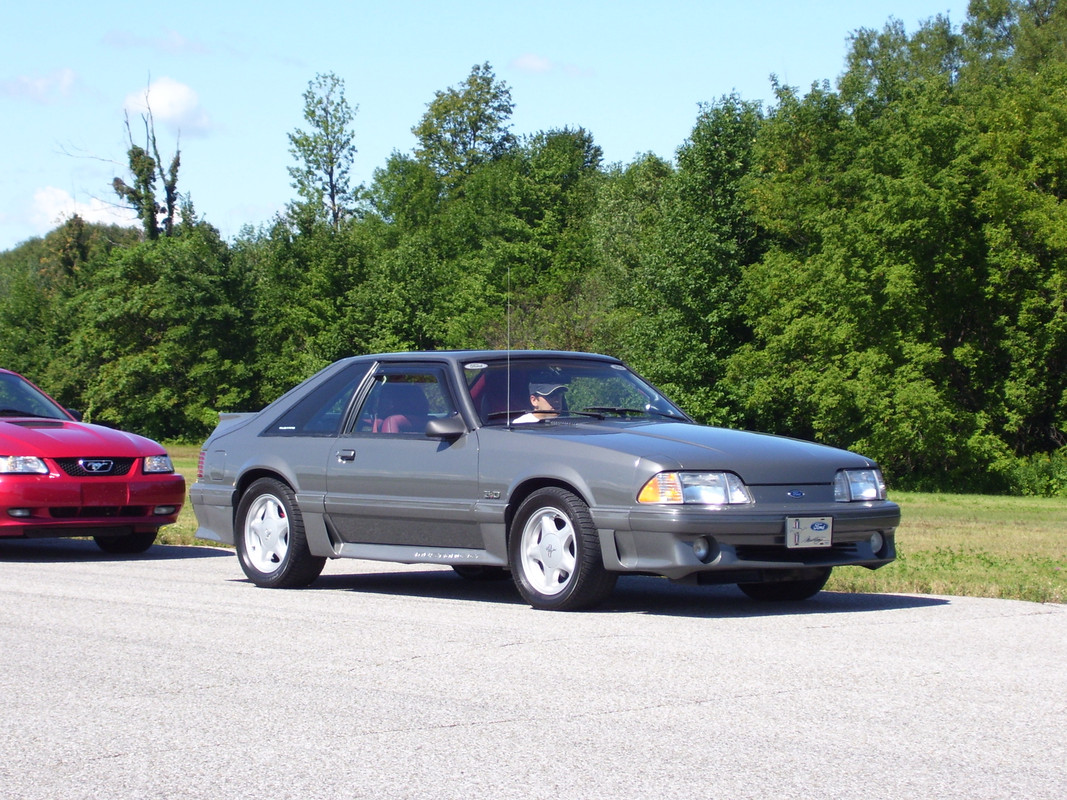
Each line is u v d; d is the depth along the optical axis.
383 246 75.69
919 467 39.06
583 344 46.34
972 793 3.43
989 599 7.47
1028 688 4.79
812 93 44.56
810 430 43.34
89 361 64.19
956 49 59.66
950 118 38.12
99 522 10.49
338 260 60.47
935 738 4.04
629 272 53.34
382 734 4.14
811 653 5.54
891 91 45.00
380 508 7.76
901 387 36.56
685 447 6.87
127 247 68.88
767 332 41.22
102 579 8.73
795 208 42.97
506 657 5.48
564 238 65.38
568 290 56.03
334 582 8.77
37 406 11.73
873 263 37.94
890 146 39.34
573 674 5.10
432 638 6.00
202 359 62.38
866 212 38.59
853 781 3.55
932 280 37.78
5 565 9.86
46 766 3.82
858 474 7.17
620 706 4.52
